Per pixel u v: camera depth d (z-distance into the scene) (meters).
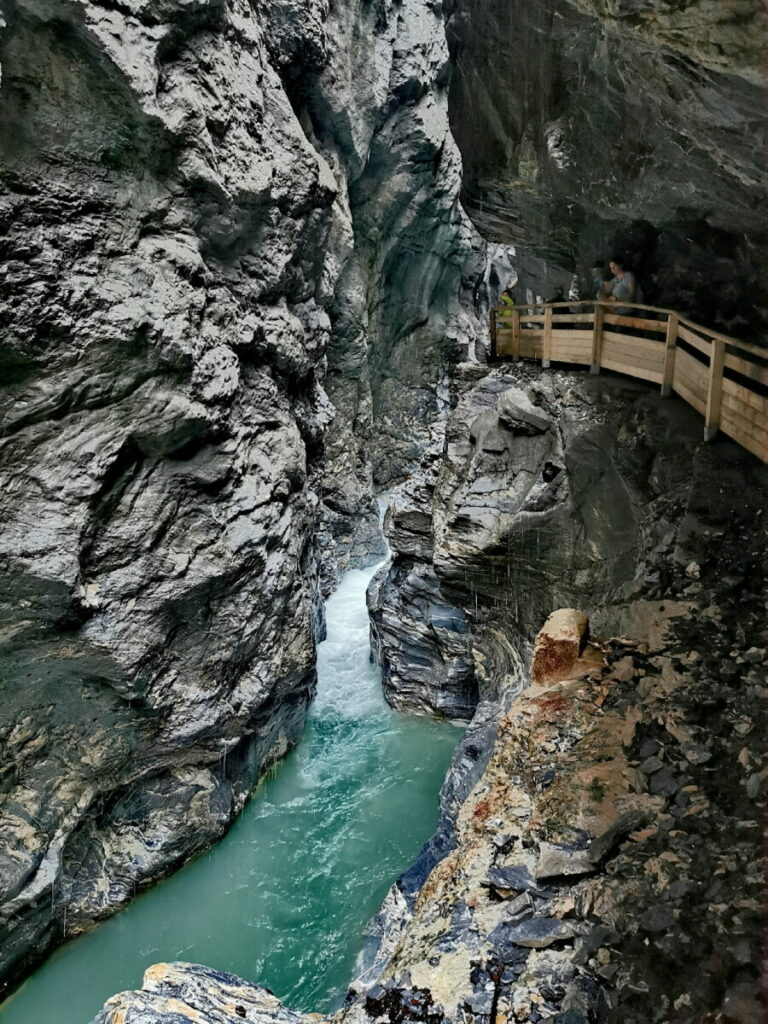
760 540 6.70
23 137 7.25
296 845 10.18
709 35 5.55
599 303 10.23
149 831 9.61
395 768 11.73
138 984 8.24
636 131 8.02
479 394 12.20
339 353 20.16
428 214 21.80
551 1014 3.75
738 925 3.77
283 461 11.21
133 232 8.27
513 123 12.64
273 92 10.98
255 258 10.55
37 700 8.45
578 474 8.82
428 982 4.12
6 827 8.23
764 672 5.51
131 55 7.59
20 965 8.23
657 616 6.56
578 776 5.21
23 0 6.79
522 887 4.57
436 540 10.80
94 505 8.20
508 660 10.09
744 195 7.27
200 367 8.93
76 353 7.68
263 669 10.84
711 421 7.74
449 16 15.71
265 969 8.31
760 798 4.50
